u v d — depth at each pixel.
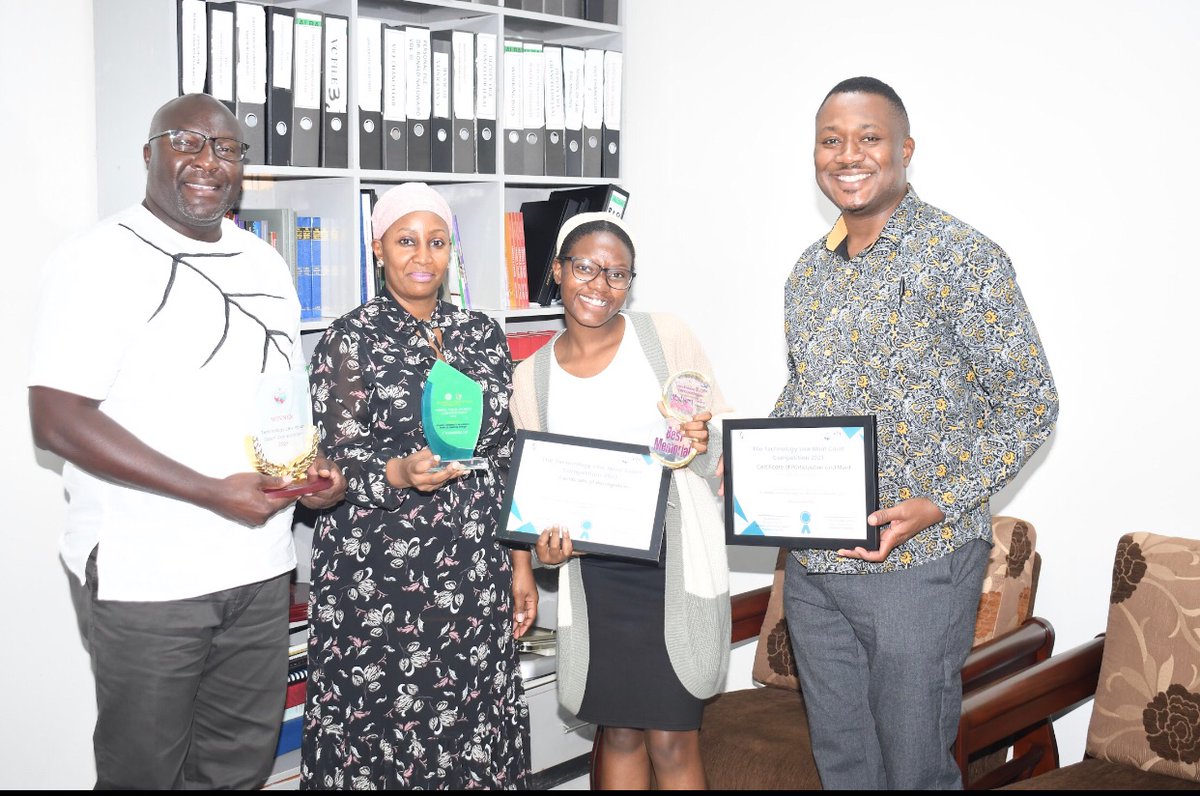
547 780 3.09
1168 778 2.16
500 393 2.25
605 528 2.13
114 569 1.90
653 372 2.21
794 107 3.17
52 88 2.59
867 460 1.90
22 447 2.63
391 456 2.13
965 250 1.84
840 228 2.04
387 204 2.20
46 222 2.61
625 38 3.41
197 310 1.96
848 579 1.96
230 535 1.98
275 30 2.54
